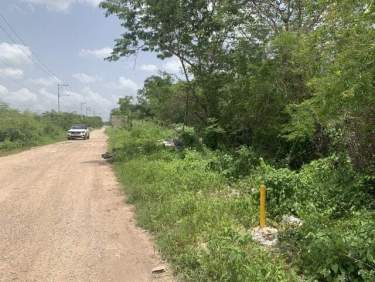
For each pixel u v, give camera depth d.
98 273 6.82
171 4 20.72
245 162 14.88
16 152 30.61
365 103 8.96
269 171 11.31
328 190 10.43
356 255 5.99
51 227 9.41
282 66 17.09
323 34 10.54
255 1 20.23
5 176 17.34
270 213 9.41
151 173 14.70
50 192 13.69
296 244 7.36
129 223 9.79
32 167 20.62
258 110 18.81
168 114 30.53
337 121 10.86
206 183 12.63
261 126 18.97
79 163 22.42
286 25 19.19
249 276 5.89
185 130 23.61
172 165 15.73
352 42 8.69
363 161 11.27
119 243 8.31
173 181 12.93
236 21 20.80
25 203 11.93
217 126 21.81
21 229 9.22
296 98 17.14
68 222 9.84
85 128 53.06
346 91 8.35
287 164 16.25
